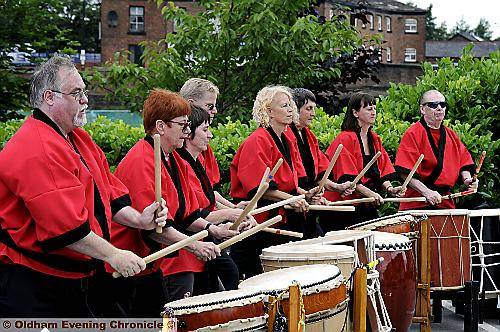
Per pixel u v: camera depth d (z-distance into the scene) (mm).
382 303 6598
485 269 8734
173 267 6109
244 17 12953
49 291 4637
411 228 7746
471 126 11336
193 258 6246
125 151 9680
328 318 5246
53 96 4688
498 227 8781
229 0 12883
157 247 5543
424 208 9273
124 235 5555
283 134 7691
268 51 12898
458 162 9484
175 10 13164
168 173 5777
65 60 4762
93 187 4797
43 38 14672
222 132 10258
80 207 4547
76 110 4738
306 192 7777
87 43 55500
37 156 4508
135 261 4695
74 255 4688
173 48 13133
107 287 5328
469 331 8156
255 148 7465
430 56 56188
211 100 6977
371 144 8961
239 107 13125
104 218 4898
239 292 4852
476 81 11516
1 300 4609
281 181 7574
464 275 8219
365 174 8875
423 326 7805
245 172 7469
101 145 9680
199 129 6551
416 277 7371
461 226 8219
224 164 9680
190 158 6578
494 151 10766
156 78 12852
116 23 42406
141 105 12969
